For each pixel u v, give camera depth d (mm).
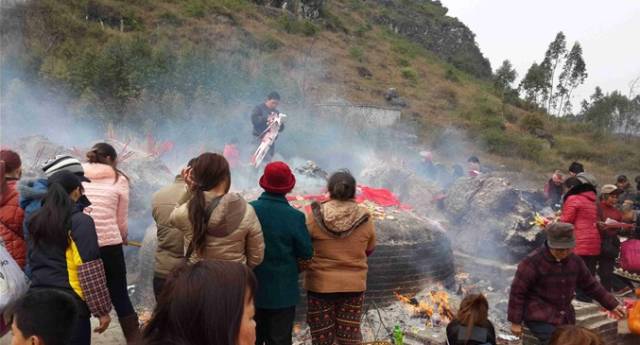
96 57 26781
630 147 61750
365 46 72500
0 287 3707
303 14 70750
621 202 12086
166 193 4473
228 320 1811
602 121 76438
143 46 30422
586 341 3029
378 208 7938
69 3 41531
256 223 3904
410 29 94500
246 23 57844
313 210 4734
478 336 3818
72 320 2475
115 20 43750
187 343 1796
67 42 35062
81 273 3633
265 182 4375
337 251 4652
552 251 4840
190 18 50500
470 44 102938
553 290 4887
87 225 3746
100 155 4820
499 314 7176
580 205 6996
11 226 4312
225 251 3760
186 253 3809
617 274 8602
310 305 4750
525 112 67250
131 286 6957
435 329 6477
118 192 4641
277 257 4297
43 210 3674
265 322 4371
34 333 2355
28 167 8320
